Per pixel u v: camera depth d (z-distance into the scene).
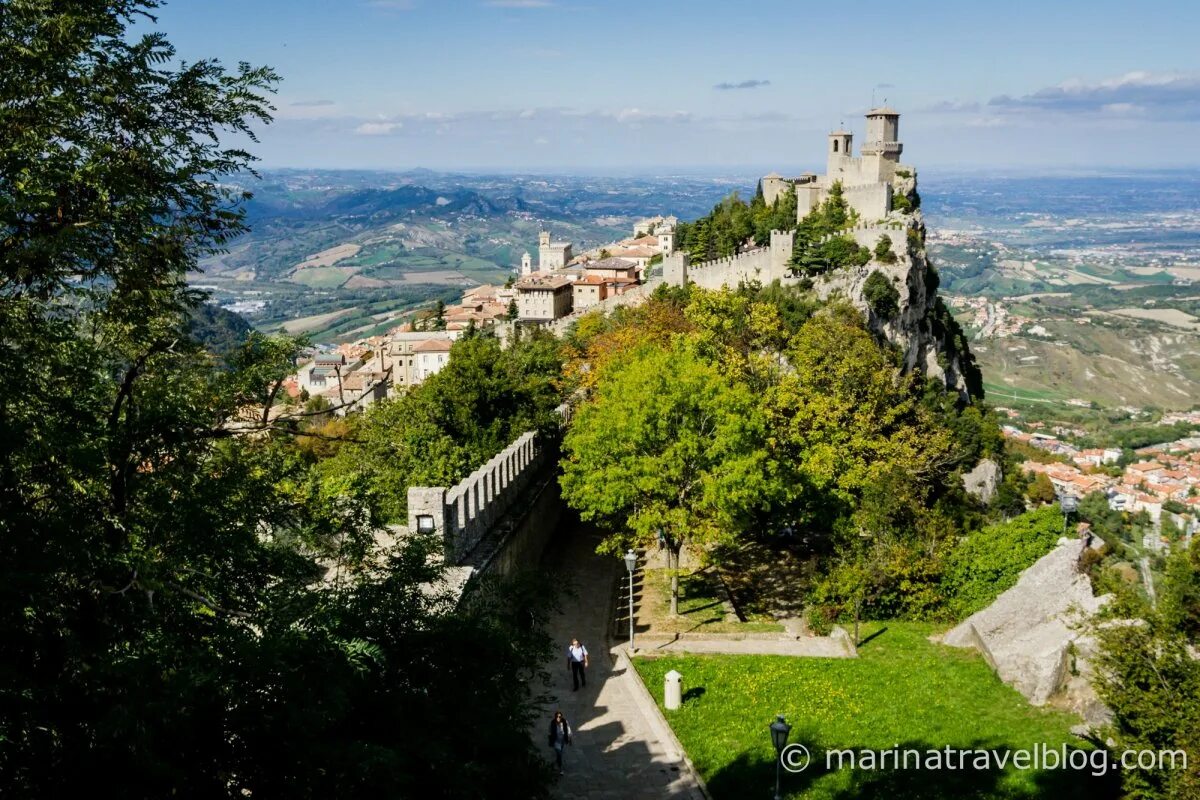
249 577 14.79
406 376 153.75
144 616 12.41
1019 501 69.12
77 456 11.86
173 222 14.27
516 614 20.39
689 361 39.91
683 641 33.00
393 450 39.31
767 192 128.38
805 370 50.19
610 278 154.38
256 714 11.77
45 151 12.48
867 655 31.22
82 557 11.47
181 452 14.32
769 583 41.25
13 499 11.80
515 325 117.88
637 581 39.84
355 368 161.12
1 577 10.44
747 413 36.94
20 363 12.09
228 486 14.31
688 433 34.94
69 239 12.39
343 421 46.97
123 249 13.72
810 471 43.62
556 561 42.69
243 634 12.47
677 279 109.56
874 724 25.78
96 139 13.35
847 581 33.97
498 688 15.54
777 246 102.12
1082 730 24.48
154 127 13.83
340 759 11.57
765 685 28.75
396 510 34.12
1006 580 34.38
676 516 34.09
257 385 15.79
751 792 22.69
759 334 58.84
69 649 11.21
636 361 41.38
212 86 14.09
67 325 13.45
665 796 23.06
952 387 100.00
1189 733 17.36
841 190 109.19
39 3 12.52
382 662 12.93
